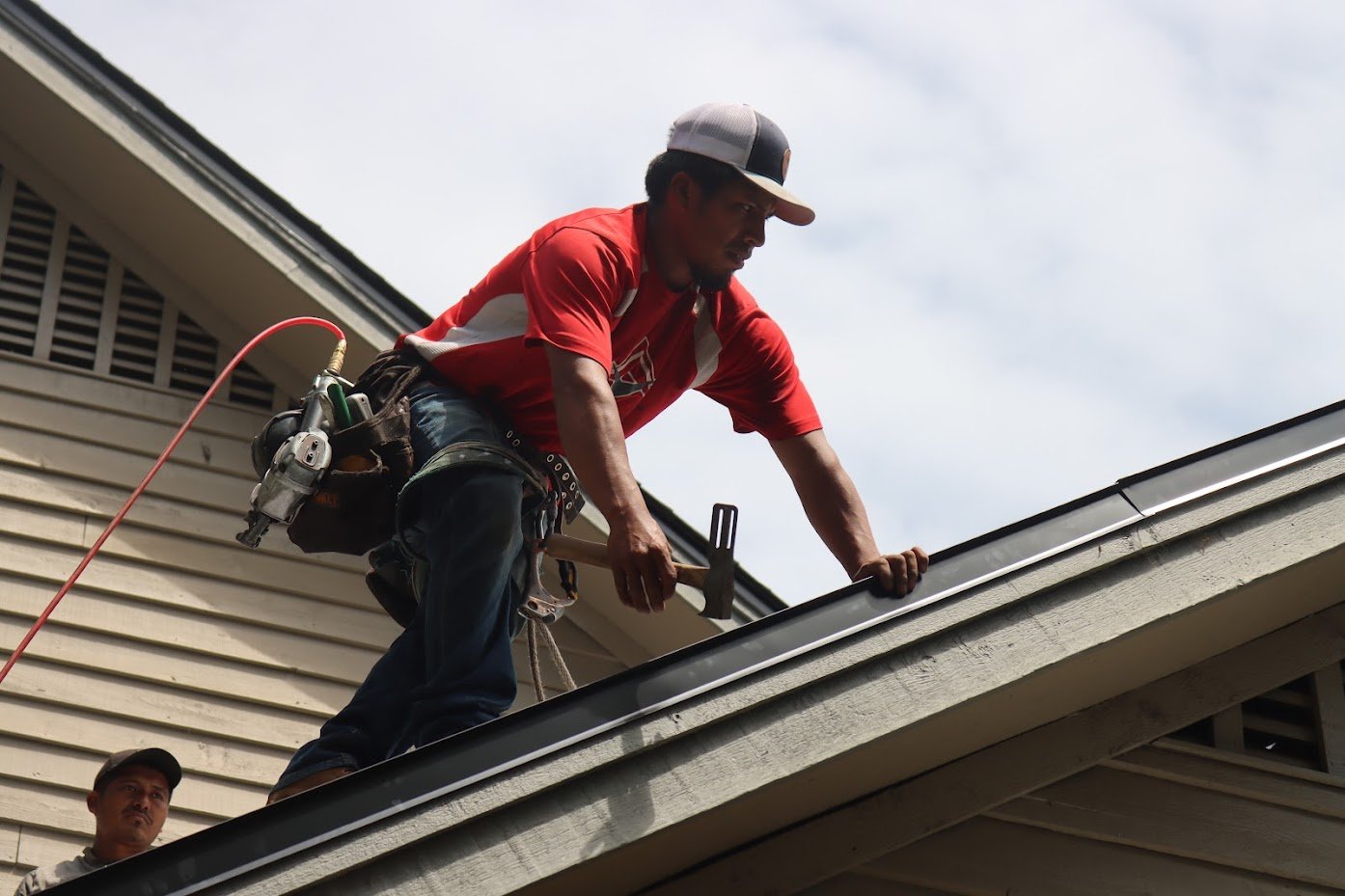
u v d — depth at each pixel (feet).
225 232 50.11
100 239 52.19
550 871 22.03
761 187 27.30
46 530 47.88
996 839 26.94
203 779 46.01
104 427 49.98
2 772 44.16
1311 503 26.43
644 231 27.78
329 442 27.40
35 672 45.83
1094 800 27.40
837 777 25.21
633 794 22.68
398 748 26.81
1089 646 24.85
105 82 50.65
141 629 47.44
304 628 49.21
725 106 27.99
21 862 43.04
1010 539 25.20
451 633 25.99
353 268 51.13
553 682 51.55
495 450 26.89
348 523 27.58
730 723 23.39
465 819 21.84
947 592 24.59
